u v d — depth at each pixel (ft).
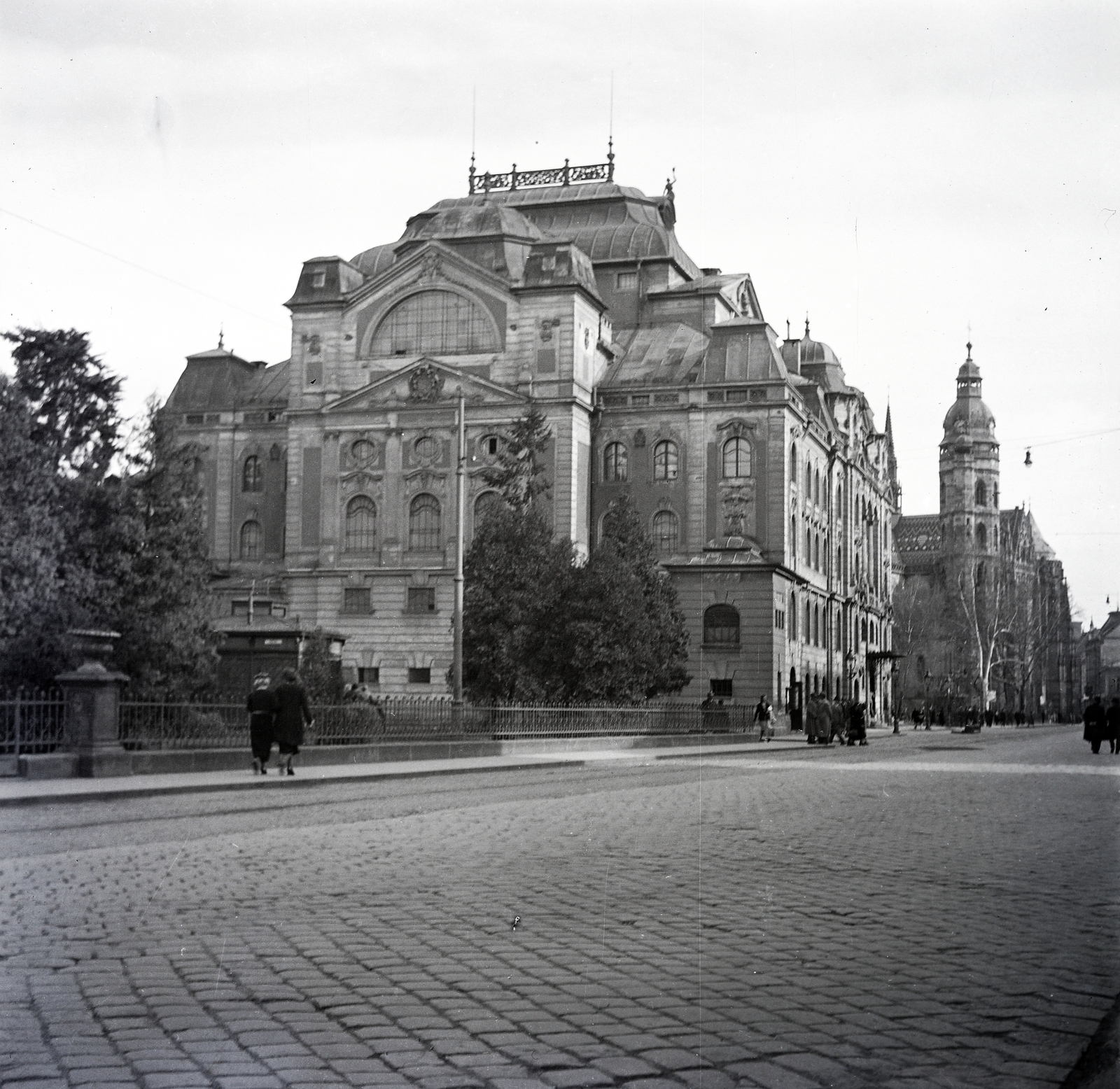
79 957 32.42
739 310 337.11
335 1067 23.80
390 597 282.97
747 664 273.75
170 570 142.20
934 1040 25.96
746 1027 26.73
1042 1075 23.81
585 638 192.44
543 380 279.08
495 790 92.27
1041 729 418.10
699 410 286.46
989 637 476.95
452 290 285.43
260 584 298.56
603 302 312.50
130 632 137.49
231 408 314.35
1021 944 35.22
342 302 291.99
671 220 345.51
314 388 292.40
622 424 291.58
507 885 44.42
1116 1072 23.97
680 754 161.07
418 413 284.41
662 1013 27.73
